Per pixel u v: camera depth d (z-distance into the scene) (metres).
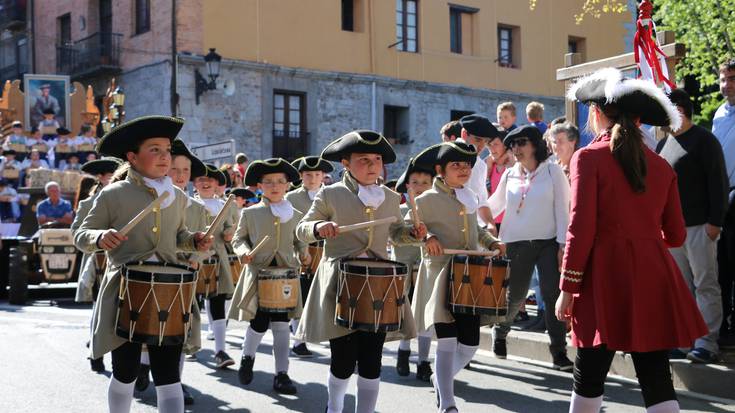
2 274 14.18
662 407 4.07
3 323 10.82
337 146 5.50
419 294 6.29
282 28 24.38
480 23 28.31
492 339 8.52
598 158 4.16
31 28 30.45
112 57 25.44
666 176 4.26
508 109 9.48
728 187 6.66
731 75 7.28
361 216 5.38
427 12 27.09
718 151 6.58
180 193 4.99
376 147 5.39
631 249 4.09
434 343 9.38
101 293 4.67
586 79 4.44
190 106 23.02
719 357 6.73
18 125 20.22
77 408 6.22
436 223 6.18
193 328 4.89
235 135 23.58
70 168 19.64
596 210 4.13
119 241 4.49
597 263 4.10
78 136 21.05
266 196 7.45
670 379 4.12
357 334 5.21
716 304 6.66
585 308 4.11
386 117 26.84
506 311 5.88
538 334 8.45
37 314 11.88
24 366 7.73
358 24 26.11
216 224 4.89
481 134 7.83
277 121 24.50
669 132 6.95
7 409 6.16
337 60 25.34
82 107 24.11
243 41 23.77
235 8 23.66
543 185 7.41
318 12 24.98
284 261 7.34
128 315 4.48
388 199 5.52
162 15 23.36
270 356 8.59
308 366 8.02
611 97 4.21
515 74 29.05
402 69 26.59
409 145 26.66
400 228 5.62
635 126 4.20
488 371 7.61
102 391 6.77
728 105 7.47
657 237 4.16
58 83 23.88
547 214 7.39
